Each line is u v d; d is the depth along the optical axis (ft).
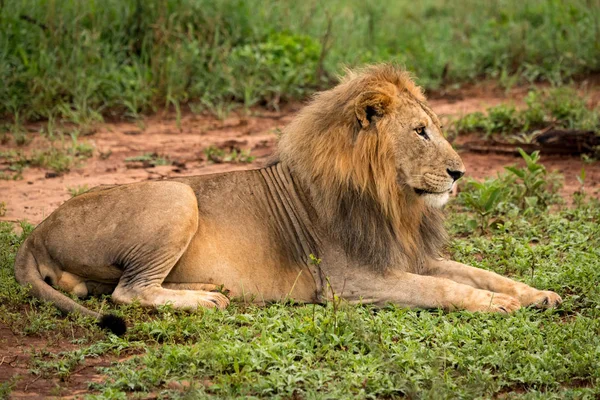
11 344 31.81
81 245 35.37
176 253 35.17
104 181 54.34
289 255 36.52
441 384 27.76
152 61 71.97
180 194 35.58
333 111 36.22
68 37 71.36
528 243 43.60
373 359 29.78
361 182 35.53
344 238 35.94
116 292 35.17
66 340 32.24
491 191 45.44
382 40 84.23
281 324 32.55
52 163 57.00
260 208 36.76
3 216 47.34
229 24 78.54
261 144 62.75
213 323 32.71
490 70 79.51
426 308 35.42
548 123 63.16
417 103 36.14
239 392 27.81
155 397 27.94
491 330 32.37
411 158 35.65
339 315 32.76
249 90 71.05
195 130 66.59
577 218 46.93
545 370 29.73
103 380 29.22
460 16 90.99
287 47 76.54
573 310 35.73
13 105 65.77
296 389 28.14
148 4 75.31
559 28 83.61
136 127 67.10
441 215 38.45
